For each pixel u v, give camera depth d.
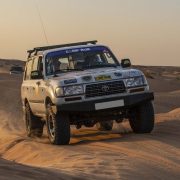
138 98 16.58
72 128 23.09
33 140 18.66
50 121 16.83
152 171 11.73
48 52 18.23
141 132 17.33
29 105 19.80
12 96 41.25
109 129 21.08
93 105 16.20
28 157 15.32
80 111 16.17
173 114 23.30
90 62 18.00
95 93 16.28
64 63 17.95
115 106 16.38
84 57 18.08
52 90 16.33
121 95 16.44
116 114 17.12
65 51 18.22
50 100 16.75
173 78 107.56
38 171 10.50
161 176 11.34
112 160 12.70
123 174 11.19
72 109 16.11
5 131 24.52
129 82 16.55
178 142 15.48
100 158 13.00
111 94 16.38
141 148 14.61
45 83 17.20
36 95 18.33
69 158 13.55
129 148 14.66
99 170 11.48
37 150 15.81
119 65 18.22
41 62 18.28
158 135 16.86
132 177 11.02
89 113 16.45
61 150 15.05
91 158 13.16
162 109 36.34
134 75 16.66
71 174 10.66
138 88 16.59
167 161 12.91
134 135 17.00
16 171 10.25
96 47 18.42
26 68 20.55
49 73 17.75
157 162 12.77
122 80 16.50
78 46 18.45
